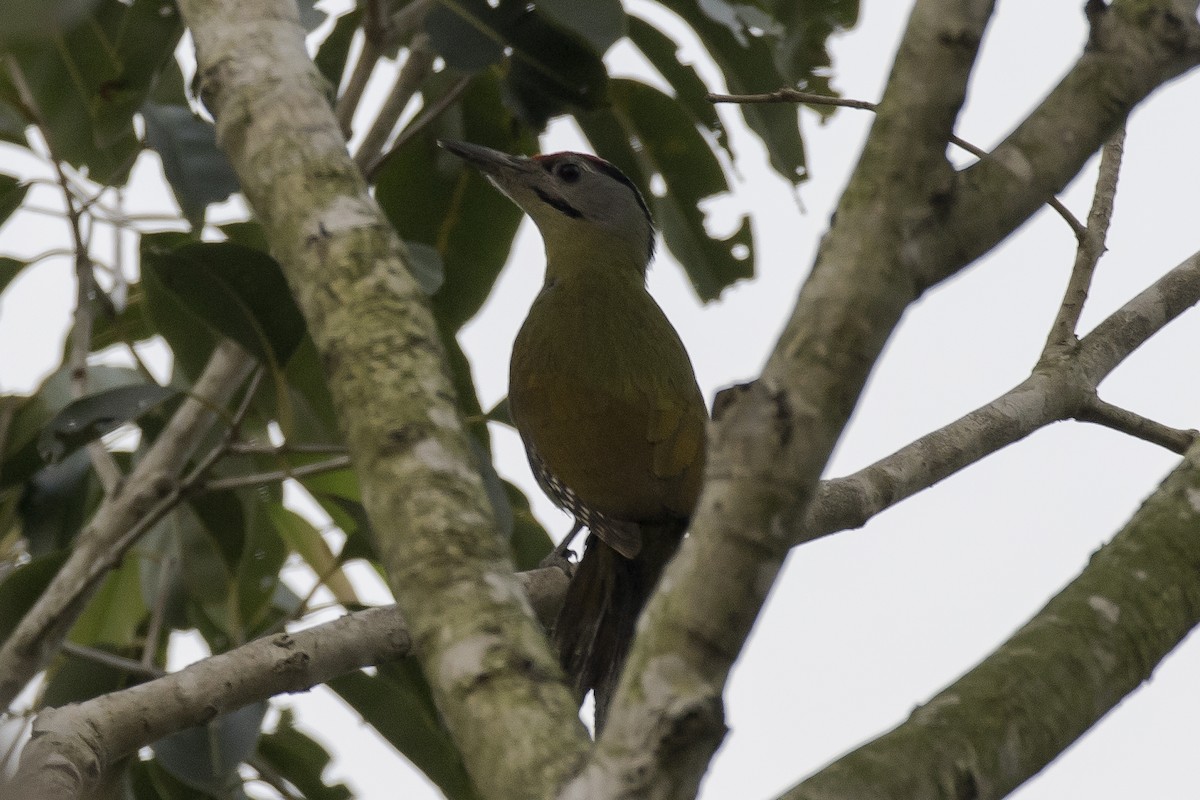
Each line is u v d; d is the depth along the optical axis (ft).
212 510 33.81
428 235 38.99
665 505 28.99
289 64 18.75
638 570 28.71
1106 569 16.81
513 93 33.22
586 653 27.78
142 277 33.40
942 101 12.21
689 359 33.01
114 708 21.81
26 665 28.78
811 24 35.24
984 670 15.34
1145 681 15.97
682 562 11.76
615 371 30.86
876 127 12.39
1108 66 13.09
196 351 34.06
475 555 13.42
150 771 33.09
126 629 40.86
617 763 11.38
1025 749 14.60
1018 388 28.73
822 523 27.02
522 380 32.17
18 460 34.17
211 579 36.27
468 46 31.30
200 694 22.56
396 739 31.09
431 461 14.07
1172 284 30.07
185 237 34.55
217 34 19.20
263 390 34.12
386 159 33.76
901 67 12.41
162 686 22.36
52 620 28.66
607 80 32.42
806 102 23.08
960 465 28.53
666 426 30.04
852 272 11.94
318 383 33.65
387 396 14.56
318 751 35.17
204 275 28.68
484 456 31.22
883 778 13.76
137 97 30.68
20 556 37.35
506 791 11.93
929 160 12.23
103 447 33.32
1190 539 17.16
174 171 32.09
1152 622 16.22
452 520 13.62
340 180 17.10
